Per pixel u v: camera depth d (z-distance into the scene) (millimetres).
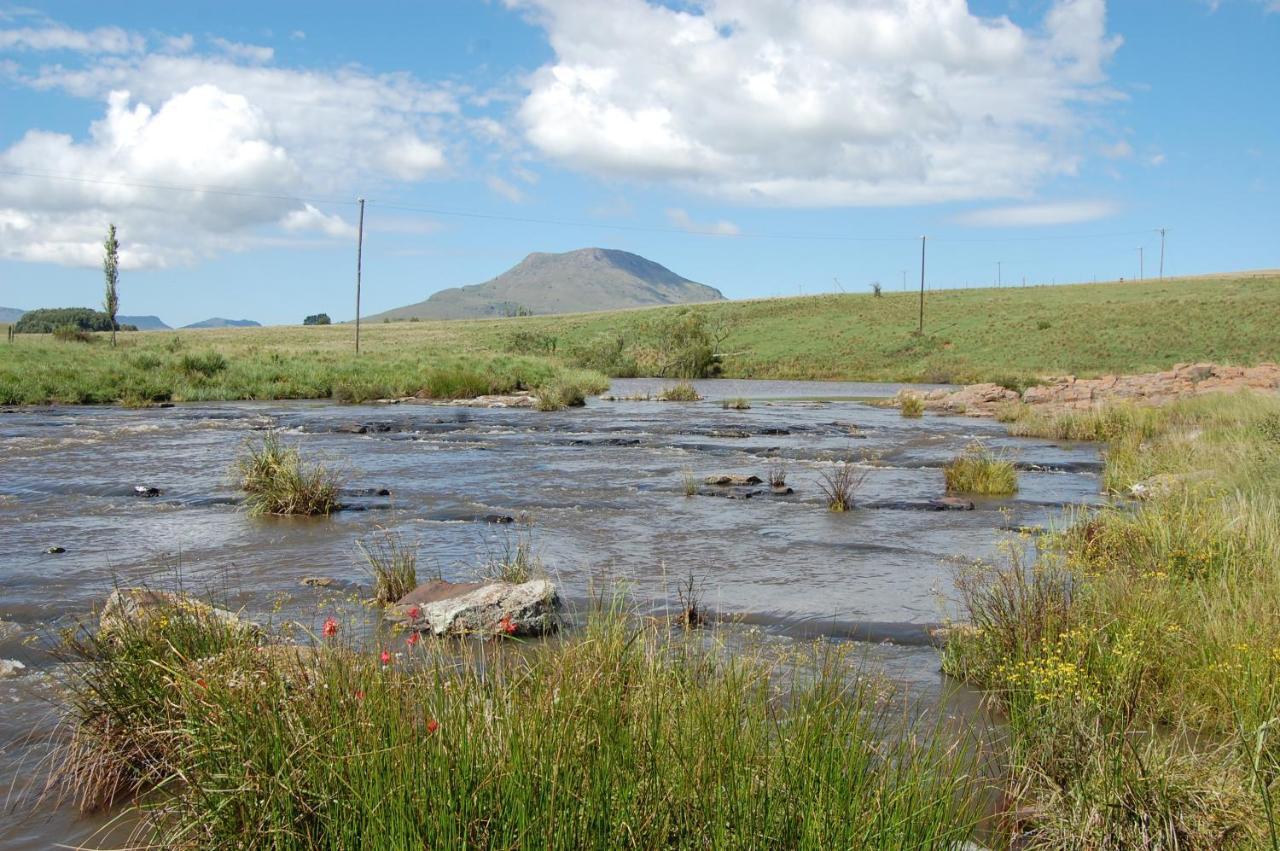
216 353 47062
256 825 3516
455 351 79562
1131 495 14031
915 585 8859
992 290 116438
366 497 13938
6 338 85500
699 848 3352
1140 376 38500
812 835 3330
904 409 32875
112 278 59875
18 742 5207
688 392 42250
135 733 4703
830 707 4164
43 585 8742
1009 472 15602
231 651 4688
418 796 3373
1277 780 3984
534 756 3457
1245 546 7867
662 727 3822
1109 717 4867
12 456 18594
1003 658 5918
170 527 11633
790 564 9773
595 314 136375
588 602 8008
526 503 13562
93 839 4195
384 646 6355
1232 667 5184
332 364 49781
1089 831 3943
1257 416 19328
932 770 4074
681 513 12852
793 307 109688
